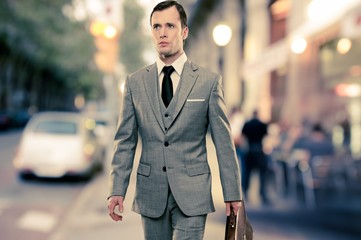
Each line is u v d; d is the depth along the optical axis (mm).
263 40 19234
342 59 11547
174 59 2832
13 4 37094
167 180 2773
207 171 2820
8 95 59688
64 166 13039
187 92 2766
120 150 2875
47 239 7184
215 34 12141
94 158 14008
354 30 7645
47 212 9289
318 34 10180
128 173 2865
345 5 8305
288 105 15242
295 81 14492
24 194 11352
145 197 2828
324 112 12445
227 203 2799
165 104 2797
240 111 12328
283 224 7527
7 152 21672
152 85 2818
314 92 12969
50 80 80500
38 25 39156
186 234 2752
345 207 8469
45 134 13398
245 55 22797
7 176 14227
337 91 11977
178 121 2752
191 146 2781
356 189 9375
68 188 12344
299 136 10219
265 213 8477
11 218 8703
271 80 17828
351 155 9930
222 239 6297
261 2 19281
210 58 32406
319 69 12828
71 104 116125
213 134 2789
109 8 9609
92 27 9641
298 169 9742
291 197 9969
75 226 7613
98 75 52812
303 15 14094
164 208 2789
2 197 10906
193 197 2740
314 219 7797
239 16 23672
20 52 55781
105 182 12820
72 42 42375
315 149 9766
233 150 2795
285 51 12336
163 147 2768
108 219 8016
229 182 2764
